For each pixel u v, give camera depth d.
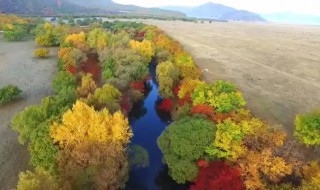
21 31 130.75
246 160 33.97
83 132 35.72
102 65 78.06
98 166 33.84
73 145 35.66
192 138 37.06
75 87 59.12
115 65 71.25
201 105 45.28
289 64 90.88
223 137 35.91
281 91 64.75
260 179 32.41
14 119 41.47
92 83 55.09
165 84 63.12
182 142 36.97
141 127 55.47
